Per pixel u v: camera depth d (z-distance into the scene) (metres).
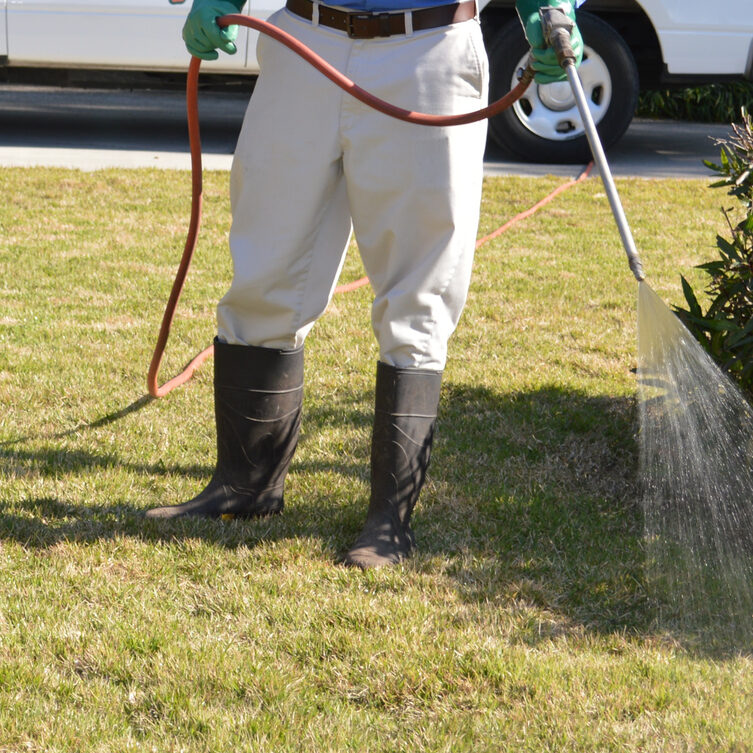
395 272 3.28
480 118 3.02
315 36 3.14
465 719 2.59
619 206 2.71
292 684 2.70
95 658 2.77
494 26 10.23
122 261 6.66
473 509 3.75
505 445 4.30
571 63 2.80
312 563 3.30
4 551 3.29
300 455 4.15
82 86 10.23
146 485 3.83
